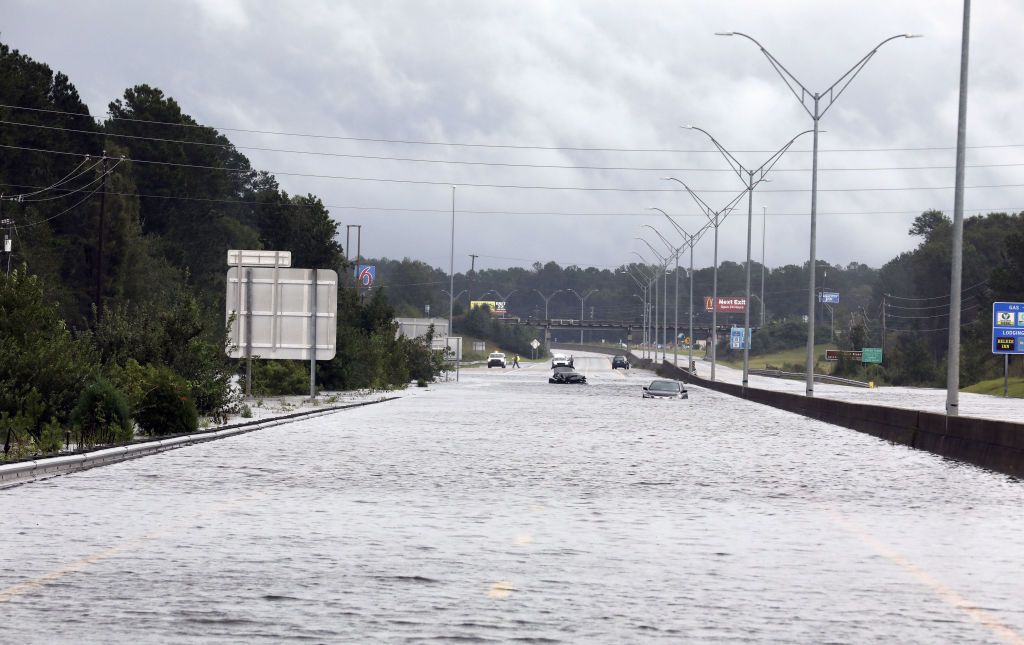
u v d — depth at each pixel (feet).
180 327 261.24
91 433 187.32
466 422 283.18
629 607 70.90
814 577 82.07
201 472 153.17
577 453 193.57
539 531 102.73
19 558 85.97
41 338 202.18
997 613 70.54
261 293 350.84
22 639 61.36
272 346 351.46
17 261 552.41
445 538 97.86
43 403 189.16
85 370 203.72
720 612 69.77
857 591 77.15
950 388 213.46
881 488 144.87
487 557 88.53
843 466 177.47
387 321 584.81
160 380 216.74
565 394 504.84
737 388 536.01
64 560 85.20
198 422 238.68
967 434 192.44
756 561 88.53
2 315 204.54
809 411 353.92
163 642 60.95
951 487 147.02
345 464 167.02
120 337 257.14
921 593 76.64
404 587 76.38
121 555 87.56
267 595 73.31
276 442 210.38
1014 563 88.89
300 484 139.33
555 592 75.31
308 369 451.53
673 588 77.25
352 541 95.61
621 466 170.40
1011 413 437.58
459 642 61.41
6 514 110.42
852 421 287.69
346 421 281.95
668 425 284.82
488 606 70.69
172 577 79.00
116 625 64.75
